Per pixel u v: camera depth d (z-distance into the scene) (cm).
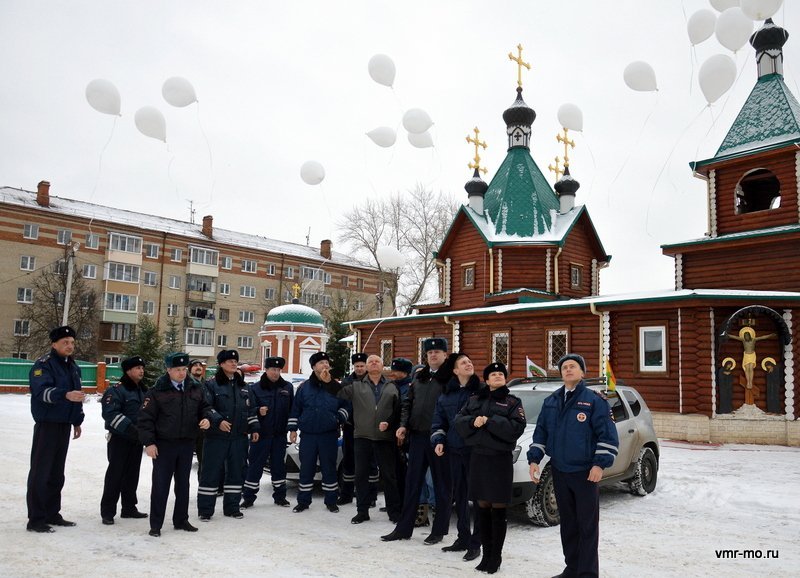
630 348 1806
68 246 4647
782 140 1925
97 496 929
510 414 609
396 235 4528
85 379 3344
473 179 2898
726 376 1627
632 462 956
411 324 2620
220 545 673
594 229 2756
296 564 605
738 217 1995
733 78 905
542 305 2006
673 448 1503
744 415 1603
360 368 888
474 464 605
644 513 862
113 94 870
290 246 7038
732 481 1048
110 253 5438
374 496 911
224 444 816
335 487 877
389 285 4488
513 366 2133
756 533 750
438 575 582
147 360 3241
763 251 1888
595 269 2786
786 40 2083
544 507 780
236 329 6206
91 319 5306
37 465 715
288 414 937
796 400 1581
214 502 811
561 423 572
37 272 5100
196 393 757
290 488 1067
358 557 638
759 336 1619
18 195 5281
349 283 6994
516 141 2900
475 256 2730
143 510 859
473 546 639
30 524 711
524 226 2678
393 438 816
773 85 2052
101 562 600
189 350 5866
